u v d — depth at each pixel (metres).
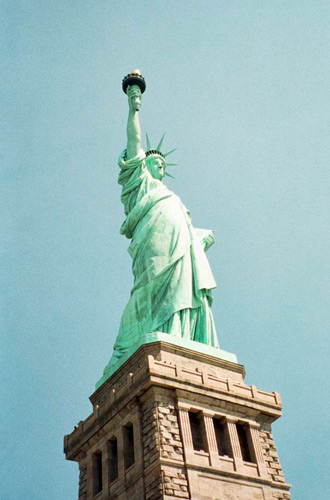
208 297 84.56
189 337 78.19
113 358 80.31
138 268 85.56
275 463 71.19
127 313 82.94
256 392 74.56
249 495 65.75
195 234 89.81
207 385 70.50
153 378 67.31
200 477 63.62
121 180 97.62
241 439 71.62
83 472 73.12
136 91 100.94
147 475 63.31
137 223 90.75
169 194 92.31
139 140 98.44
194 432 68.12
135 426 67.44
